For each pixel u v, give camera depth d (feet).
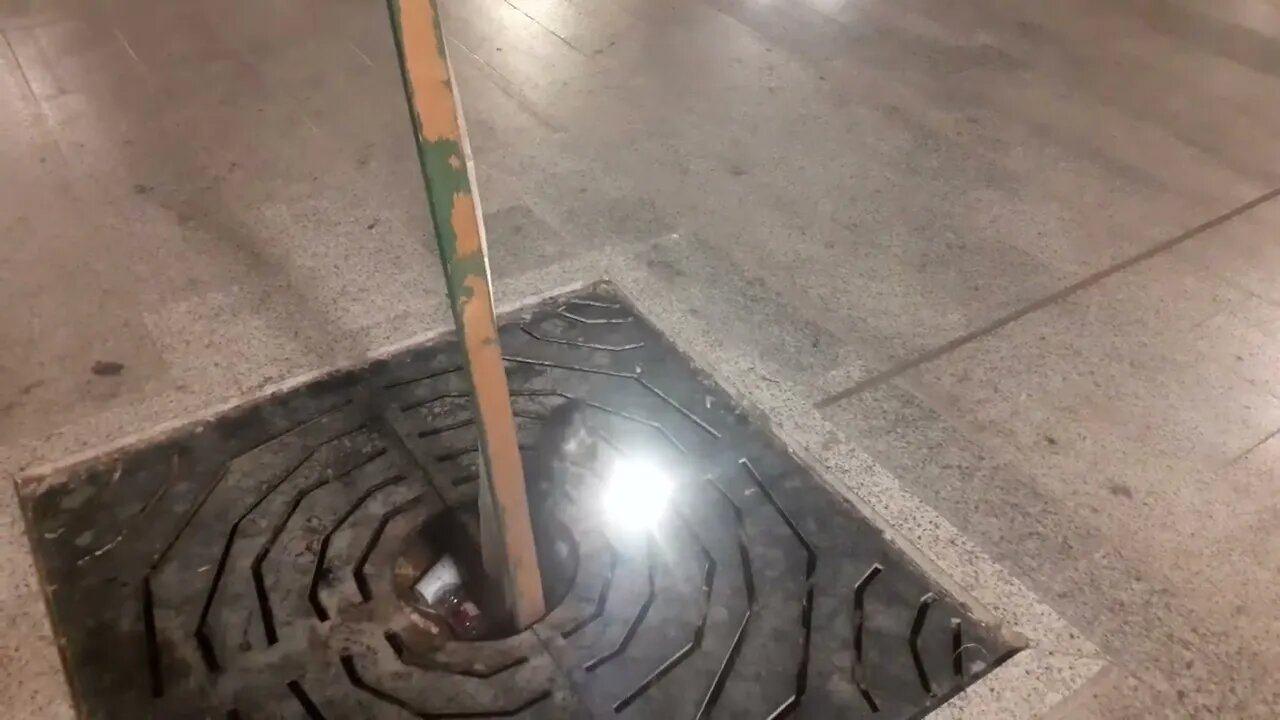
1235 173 6.73
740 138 6.84
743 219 6.01
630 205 6.07
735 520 3.95
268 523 3.87
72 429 4.26
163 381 4.57
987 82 7.72
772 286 5.45
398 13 2.38
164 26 7.95
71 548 3.79
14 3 8.18
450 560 3.82
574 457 4.16
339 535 3.83
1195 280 5.66
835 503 4.06
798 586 3.72
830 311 5.29
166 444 4.21
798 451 4.27
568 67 7.64
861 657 3.51
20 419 4.34
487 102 7.11
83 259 5.42
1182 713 3.45
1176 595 3.86
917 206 6.22
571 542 3.83
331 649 3.45
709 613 3.60
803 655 3.49
